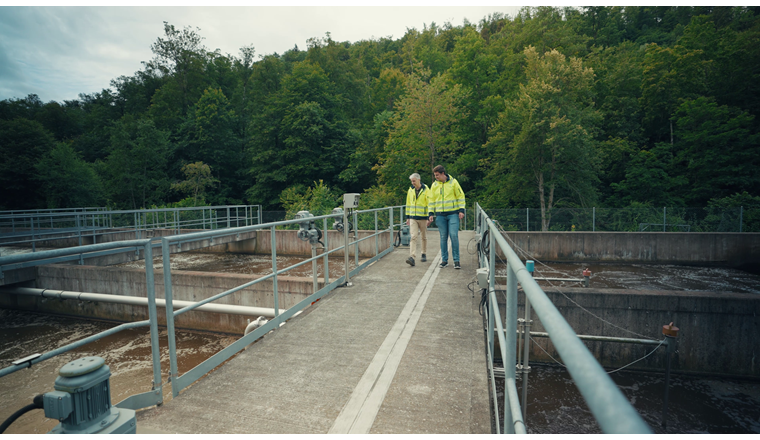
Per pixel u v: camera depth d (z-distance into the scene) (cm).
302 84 4044
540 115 2742
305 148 3812
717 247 1633
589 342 826
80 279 1112
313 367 358
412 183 807
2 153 3428
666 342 664
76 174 3444
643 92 3681
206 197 3928
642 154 3177
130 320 1070
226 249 1992
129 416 214
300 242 1864
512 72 3878
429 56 5550
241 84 5562
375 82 5556
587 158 2792
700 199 3045
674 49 3644
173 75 4903
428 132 3231
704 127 2995
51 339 962
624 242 1709
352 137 4153
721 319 775
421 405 292
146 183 3759
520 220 2312
